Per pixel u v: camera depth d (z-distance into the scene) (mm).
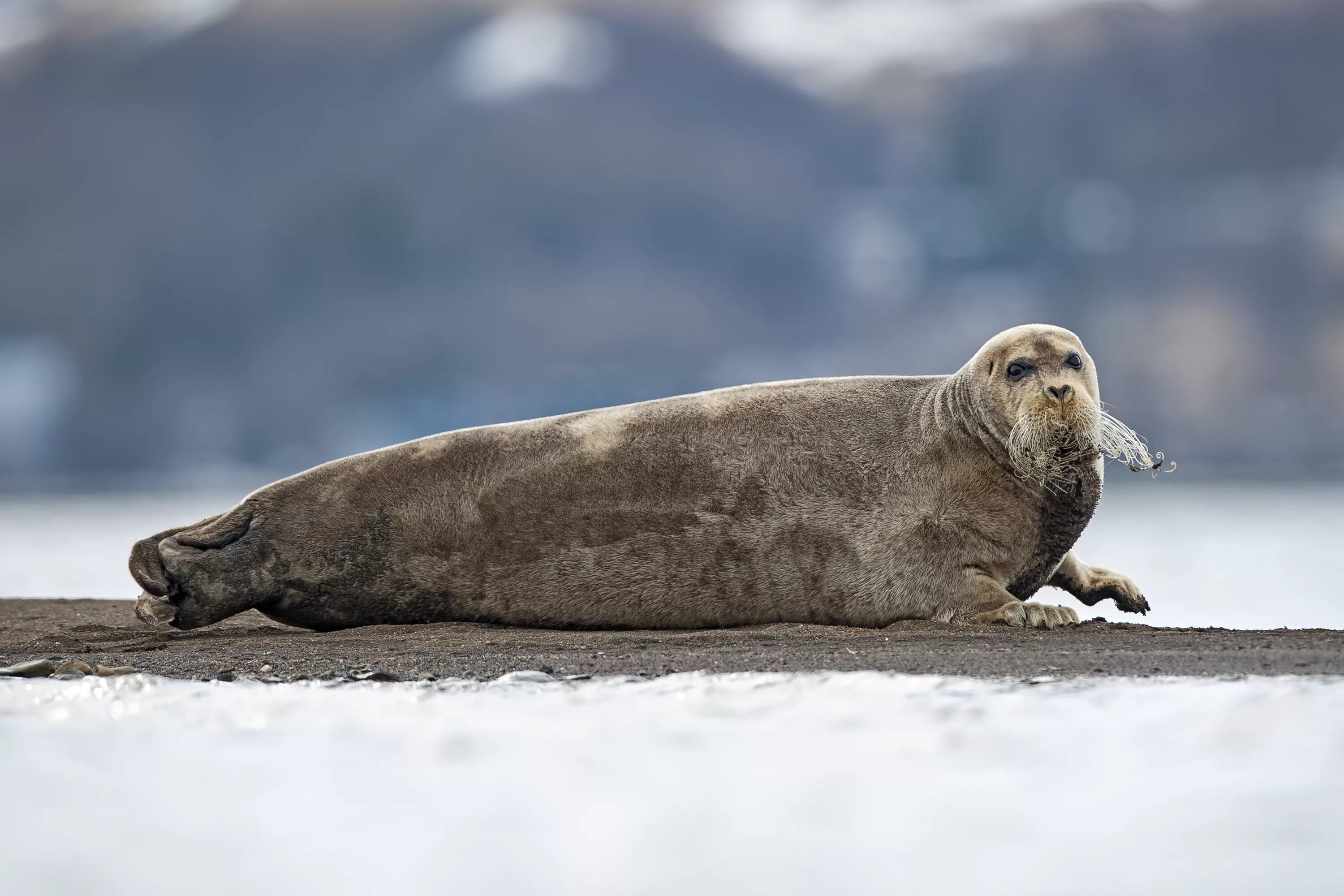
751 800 14828
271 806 14828
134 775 16031
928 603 29172
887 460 29844
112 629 31297
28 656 26750
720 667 23094
